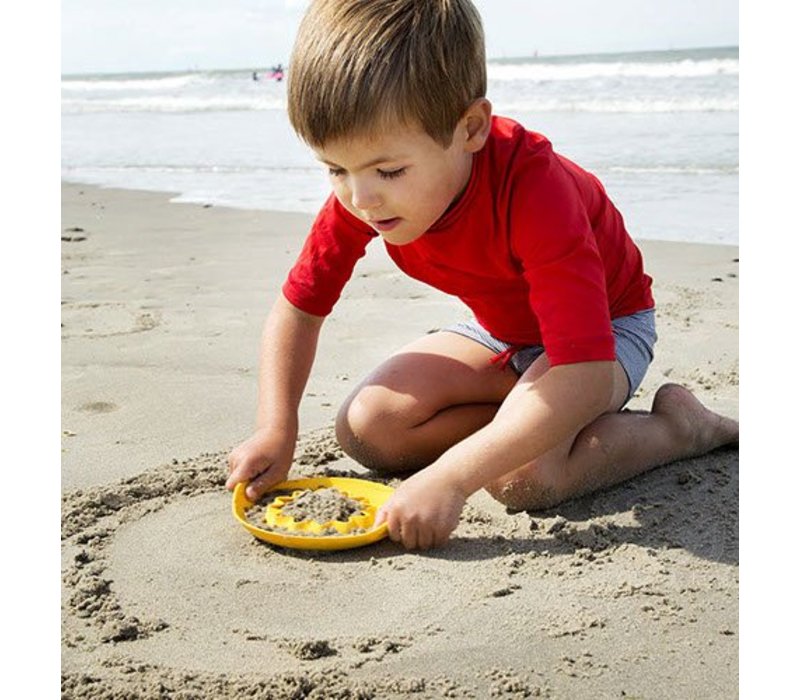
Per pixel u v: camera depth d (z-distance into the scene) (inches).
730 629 76.7
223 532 94.3
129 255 219.5
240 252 220.1
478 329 114.3
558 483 97.7
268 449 102.0
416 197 89.2
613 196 266.5
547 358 100.0
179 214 271.3
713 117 429.4
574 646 74.9
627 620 78.2
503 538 92.4
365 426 107.4
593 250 94.6
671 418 107.3
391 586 84.3
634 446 103.0
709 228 227.0
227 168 363.6
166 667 72.2
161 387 132.6
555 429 91.2
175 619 79.4
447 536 90.4
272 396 106.3
